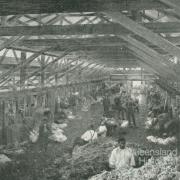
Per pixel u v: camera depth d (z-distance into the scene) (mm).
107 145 12602
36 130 13641
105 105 20672
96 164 10188
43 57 14062
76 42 12422
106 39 12328
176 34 15453
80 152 11688
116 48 14820
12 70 11727
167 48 6766
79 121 18109
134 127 16562
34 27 9453
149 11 13086
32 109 14766
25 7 6418
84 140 13055
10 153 11297
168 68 10523
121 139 9539
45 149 11938
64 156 11266
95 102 27453
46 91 15398
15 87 12367
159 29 10000
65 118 18359
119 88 28672
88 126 16641
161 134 14133
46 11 6395
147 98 25375
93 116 20047
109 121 15211
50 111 16828
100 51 15656
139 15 11125
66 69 18219
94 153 11547
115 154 9547
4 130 12445
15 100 13391
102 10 6398
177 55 6742
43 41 12320
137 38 9914
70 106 22297
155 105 20016
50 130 14133
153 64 12336
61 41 12344
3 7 6504
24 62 12008
